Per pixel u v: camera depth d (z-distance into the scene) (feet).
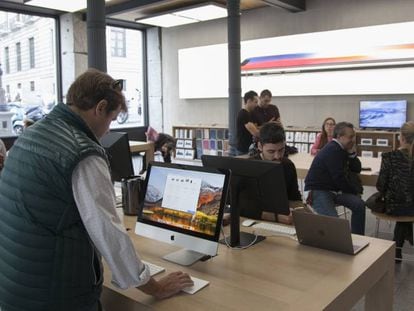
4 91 23.98
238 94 21.68
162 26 28.32
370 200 11.75
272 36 24.93
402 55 20.44
